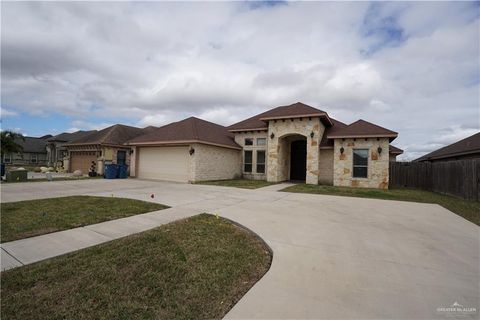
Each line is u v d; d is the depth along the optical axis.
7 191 10.26
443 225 5.89
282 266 3.47
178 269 3.42
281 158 17.08
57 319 2.40
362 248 4.24
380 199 9.85
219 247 4.24
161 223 5.60
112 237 4.64
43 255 3.81
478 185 10.27
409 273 3.30
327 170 16.41
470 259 3.83
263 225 5.52
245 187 13.01
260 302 2.58
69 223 5.48
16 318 2.41
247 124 19.38
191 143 15.28
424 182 15.34
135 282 3.08
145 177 17.89
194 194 10.13
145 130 25.92
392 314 2.38
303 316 2.34
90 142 21.59
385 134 13.91
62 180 15.51
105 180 15.98
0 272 3.27
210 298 2.76
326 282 3.02
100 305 2.62
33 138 43.62
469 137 18.30
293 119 16.08
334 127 17.92
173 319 2.40
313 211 7.18
